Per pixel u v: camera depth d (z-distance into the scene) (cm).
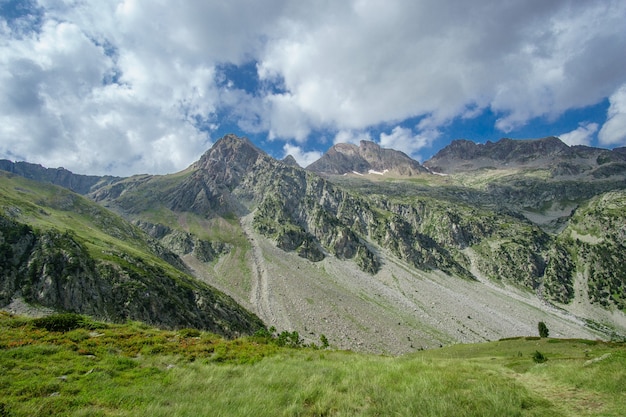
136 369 2038
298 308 18262
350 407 1409
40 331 2622
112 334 2789
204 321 12344
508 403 1391
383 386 1697
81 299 9706
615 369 1833
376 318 18325
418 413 1283
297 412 1366
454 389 1612
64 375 1798
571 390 1677
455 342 16888
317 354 3194
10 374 1672
